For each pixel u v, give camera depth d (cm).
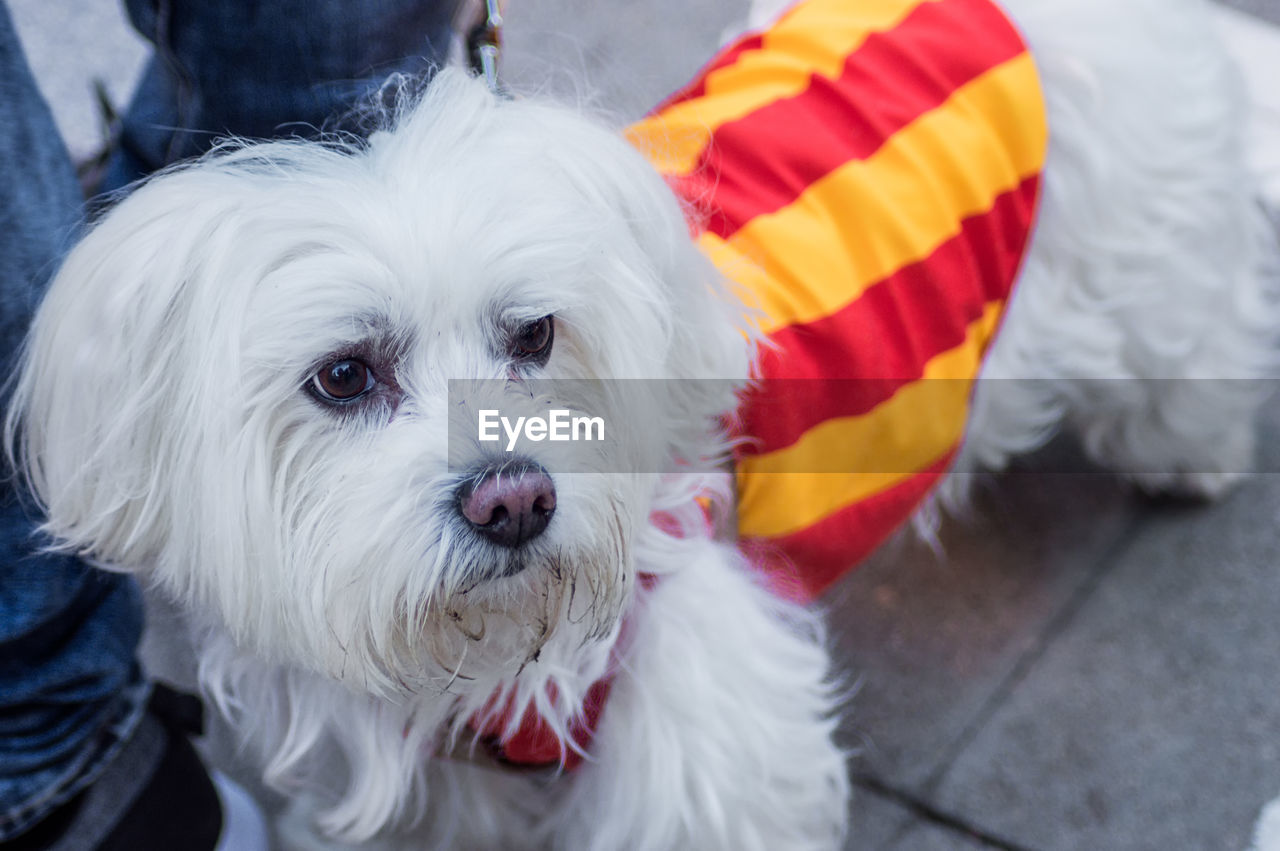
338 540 128
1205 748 214
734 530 172
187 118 177
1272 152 297
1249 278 239
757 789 161
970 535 254
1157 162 208
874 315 177
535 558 132
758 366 162
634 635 157
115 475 130
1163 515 254
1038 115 195
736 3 355
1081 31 205
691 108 190
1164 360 225
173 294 127
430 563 126
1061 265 209
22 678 139
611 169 141
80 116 323
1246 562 243
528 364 135
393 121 146
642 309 140
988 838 205
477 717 156
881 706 226
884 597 244
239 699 166
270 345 123
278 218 123
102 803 156
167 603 231
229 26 162
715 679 159
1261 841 199
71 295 130
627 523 143
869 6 203
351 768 165
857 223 178
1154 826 204
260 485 128
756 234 173
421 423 128
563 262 129
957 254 185
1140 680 225
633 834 158
